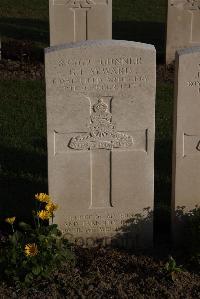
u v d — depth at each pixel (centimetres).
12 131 377
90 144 261
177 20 483
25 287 245
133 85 254
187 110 257
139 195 269
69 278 250
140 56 251
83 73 251
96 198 269
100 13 478
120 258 264
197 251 256
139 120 259
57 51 248
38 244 248
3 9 700
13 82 452
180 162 265
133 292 244
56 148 260
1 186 318
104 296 242
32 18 668
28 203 303
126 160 264
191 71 252
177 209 271
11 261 245
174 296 242
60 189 266
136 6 721
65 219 270
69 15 476
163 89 446
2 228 282
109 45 249
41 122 390
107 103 256
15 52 495
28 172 331
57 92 252
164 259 264
